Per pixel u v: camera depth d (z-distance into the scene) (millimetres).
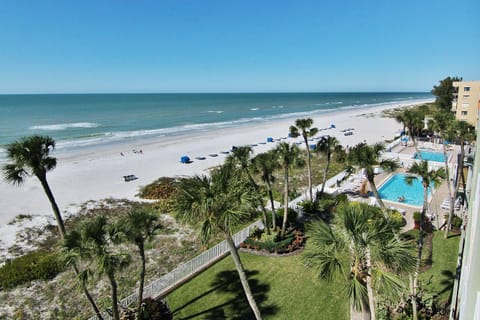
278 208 19078
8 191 25469
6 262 14992
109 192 25656
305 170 32000
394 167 12156
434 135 40062
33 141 8539
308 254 6430
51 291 12906
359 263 6191
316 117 88625
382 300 9430
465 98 39938
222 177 7637
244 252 14969
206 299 11570
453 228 16297
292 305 10953
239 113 102562
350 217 6352
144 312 10375
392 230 6344
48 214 21016
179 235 17719
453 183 23125
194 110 112875
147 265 14750
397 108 111625
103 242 8086
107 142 47781
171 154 39875
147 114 94750
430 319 9641
